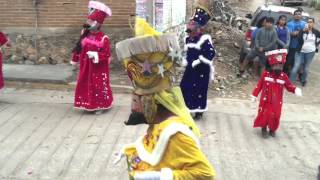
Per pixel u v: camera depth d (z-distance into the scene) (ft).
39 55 39.75
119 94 34.83
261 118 27.17
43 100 32.99
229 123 29.84
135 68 10.09
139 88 10.18
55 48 39.60
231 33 54.75
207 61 28.78
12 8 39.19
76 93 30.09
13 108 31.01
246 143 26.58
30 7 39.06
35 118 29.22
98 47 28.96
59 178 21.52
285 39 42.34
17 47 39.75
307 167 23.79
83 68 29.60
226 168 23.16
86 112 30.58
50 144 25.22
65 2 38.83
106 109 30.73
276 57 26.89
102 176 21.77
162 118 10.23
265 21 41.68
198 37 28.94
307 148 26.35
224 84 39.78
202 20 28.91
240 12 77.41
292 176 22.66
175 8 43.70
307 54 42.68
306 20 47.16
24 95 34.01
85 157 23.73
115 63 38.63
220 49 48.29
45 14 39.14
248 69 44.37
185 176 9.57
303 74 42.98
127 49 10.03
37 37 39.58
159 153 9.86
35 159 23.39
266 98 27.09
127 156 10.87
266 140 27.22
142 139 10.73
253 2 90.99
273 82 27.04
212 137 27.17
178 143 9.66
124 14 38.09
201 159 9.64
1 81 31.73
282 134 28.48
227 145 26.12
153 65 9.98
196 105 29.48
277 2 96.63
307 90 41.75
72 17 39.09
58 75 36.45
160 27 37.68
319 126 30.40
